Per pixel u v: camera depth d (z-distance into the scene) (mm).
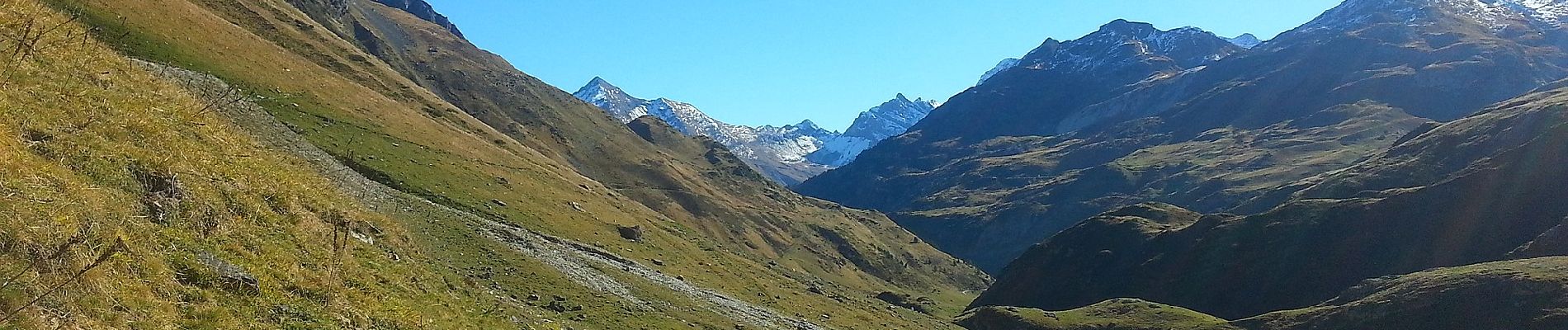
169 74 60531
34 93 22453
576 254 63844
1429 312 97500
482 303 33906
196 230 21219
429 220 51844
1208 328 111875
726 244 180500
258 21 134125
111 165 21062
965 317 140000
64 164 19547
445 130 113188
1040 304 173750
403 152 81375
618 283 56906
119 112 25172
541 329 34812
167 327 15844
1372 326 100062
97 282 15430
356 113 90438
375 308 23500
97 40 34125
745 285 88750
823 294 110688
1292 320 108438
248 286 19531
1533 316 89125
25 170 17328
